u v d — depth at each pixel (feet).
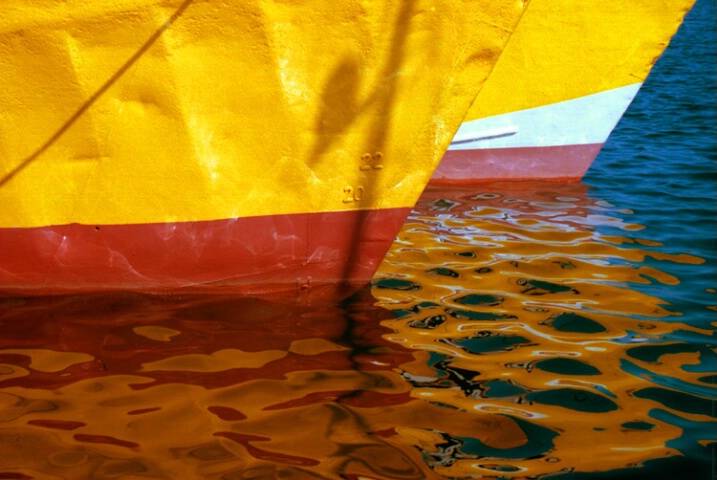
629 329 11.23
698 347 10.70
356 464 7.77
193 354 9.98
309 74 10.46
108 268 11.32
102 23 9.73
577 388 9.49
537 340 10.77
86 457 7.75
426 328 11.00
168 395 8.96
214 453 7.88
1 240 10.94
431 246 14.73
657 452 8.20
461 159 20.34
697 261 14.20
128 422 8.39
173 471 7.57
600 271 13.58
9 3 9.45
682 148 25.12
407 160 11.23
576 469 7.86
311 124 10.76
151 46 9.96
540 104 20.15
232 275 11.66
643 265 13.96
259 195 11.14
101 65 9.98
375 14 10.18
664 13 19.51
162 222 11.08
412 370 9.75
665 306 12.10
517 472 7.77
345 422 8.52
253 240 11.41
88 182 10.69
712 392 9.48
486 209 17.67
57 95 10.07
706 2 104.42
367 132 10.91
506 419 8.73
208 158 10.77
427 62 10.59
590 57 19.77
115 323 10.80
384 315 11.39
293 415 8.61
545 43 19.47
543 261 14.02
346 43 10.34
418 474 7.65
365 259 11.94
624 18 19.44
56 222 10.90
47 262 11.15
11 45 9.69
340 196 11.32
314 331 10.76
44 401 8.77
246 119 10.64
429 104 10.87
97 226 11.00
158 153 10.64
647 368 10.07
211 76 10.28
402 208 11.58
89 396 8.90
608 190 19.80
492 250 14.57
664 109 33.65
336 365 9.81
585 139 20.65
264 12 9.97
